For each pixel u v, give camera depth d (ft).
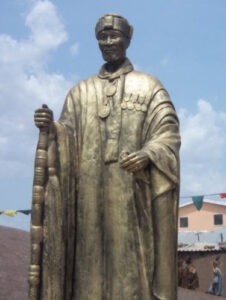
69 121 26.55
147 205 24.82
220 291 81.56
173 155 24.88
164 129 25.31
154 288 24.17
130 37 27.37
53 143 25.02
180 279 74.13
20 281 44.55
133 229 24.66
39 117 24.64
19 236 54.85
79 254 25.17
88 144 25.73
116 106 25.90
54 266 24.21
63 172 25.07
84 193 25.39
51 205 24.52
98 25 26.86
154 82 26.30
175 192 24.99
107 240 24.97
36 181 24.64
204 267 103.76
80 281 24.97
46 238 24.39
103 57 27.02
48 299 24.04
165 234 24.41
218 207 177.47
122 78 26.45
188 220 180.86
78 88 27.12
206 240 146.61
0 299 40.63
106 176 25.32
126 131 25.50
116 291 24.41
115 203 24.95
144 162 24.26
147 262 24.50
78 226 25.36
